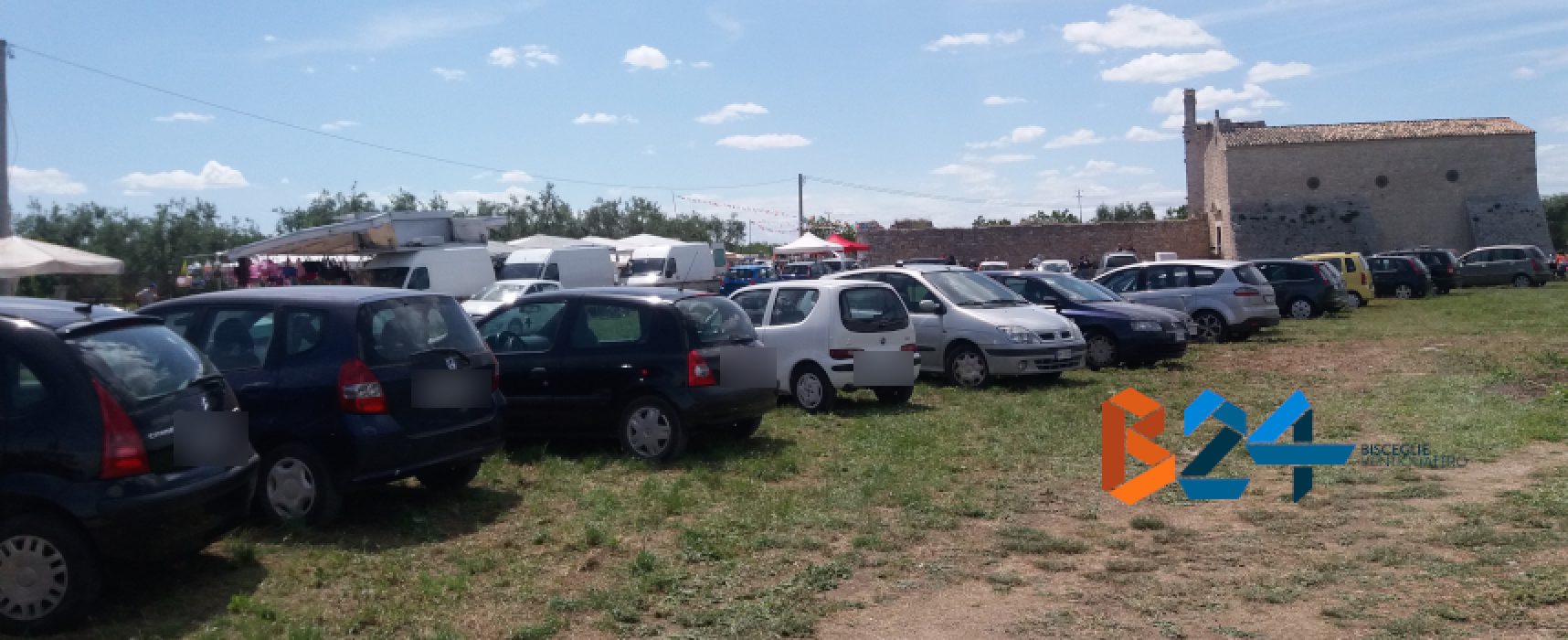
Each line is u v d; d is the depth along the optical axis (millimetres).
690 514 7387
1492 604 5230
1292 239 49281
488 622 5312
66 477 5086
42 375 5195
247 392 6973
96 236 30547
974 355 13789
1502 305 27812
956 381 13914
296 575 5977
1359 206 49500
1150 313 16125
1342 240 49219
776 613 5398
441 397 7281
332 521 7051
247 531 6805
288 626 5184
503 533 6934
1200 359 17281
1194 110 60094
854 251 50469
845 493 7898
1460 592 5441
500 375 9453
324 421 6816
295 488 6918
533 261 29812
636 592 5699
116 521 5113
